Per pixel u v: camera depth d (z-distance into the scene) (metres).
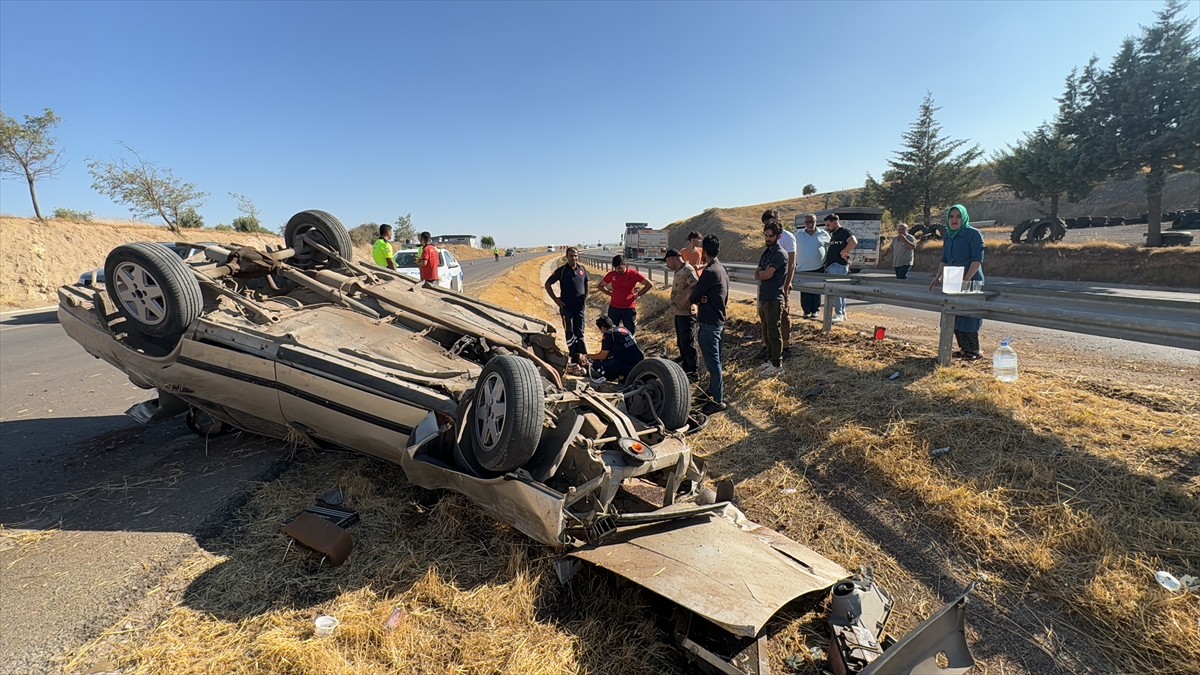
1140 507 3.41
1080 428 4.28
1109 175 22.36
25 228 24.08
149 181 31.98
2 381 8.18
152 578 3.31
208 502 4.23
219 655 2.68
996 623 2.98
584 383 4.64
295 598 3.13
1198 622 2.69
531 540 3.61
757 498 4.39
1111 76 21.72
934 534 3.69
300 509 4.06
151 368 4.63
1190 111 19.52
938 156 39.56
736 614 2.52
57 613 3.03
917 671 2.07
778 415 5.81
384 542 3.64
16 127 24.45
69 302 5.07
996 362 5.58
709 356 6.30
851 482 4.41
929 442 4.49
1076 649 2.77
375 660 2.70
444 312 5.53
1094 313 4.48
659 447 3.89
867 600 2.88
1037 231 23.38
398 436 3.95
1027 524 3.53
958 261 6.25
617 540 3.36
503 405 3.42
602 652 2.81
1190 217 25.91
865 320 9.95
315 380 4.09
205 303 4.83
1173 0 20.36
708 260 6.26
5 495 4.41
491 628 2.93
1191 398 4.68
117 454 5.20
